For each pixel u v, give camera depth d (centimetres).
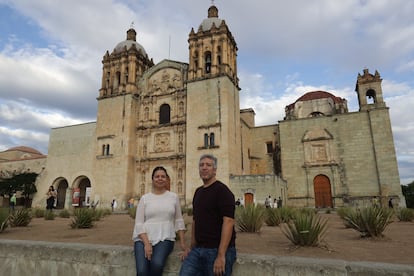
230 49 4700
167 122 4741
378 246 927
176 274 637
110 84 5122
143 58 5341
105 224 1819
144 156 4662
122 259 700
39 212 2517
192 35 4703
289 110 5581
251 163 4978
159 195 670
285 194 4169
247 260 586
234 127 4300
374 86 4341
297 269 542
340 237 1146
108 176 4578
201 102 4291
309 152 4359
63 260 757
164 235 627
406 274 475
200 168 571
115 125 4781
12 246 827
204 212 537
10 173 5662
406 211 1945
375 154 3966
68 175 4994
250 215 1318
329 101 5069
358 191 3956
